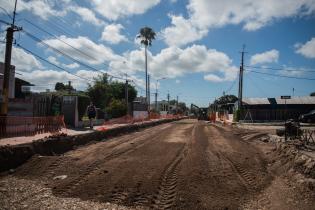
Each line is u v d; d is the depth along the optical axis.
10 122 18.05
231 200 9.93
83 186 11.00
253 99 59.03
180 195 10.18
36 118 19.91
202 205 9.46
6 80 18.50
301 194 10.41
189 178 11.92
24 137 17.73
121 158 15.68
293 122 21.05
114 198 9.95
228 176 12.45
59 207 9.19
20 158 14.09
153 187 10.85
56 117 22.52
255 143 23.27
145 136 27.05
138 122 45.75
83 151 17.86
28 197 9.98
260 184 11.68
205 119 72.94
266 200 10.09
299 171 12.48
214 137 26.22
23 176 12.48
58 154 16.78
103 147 19.47
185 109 160.75
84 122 29.16
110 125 32.69
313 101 57.31
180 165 14.13
